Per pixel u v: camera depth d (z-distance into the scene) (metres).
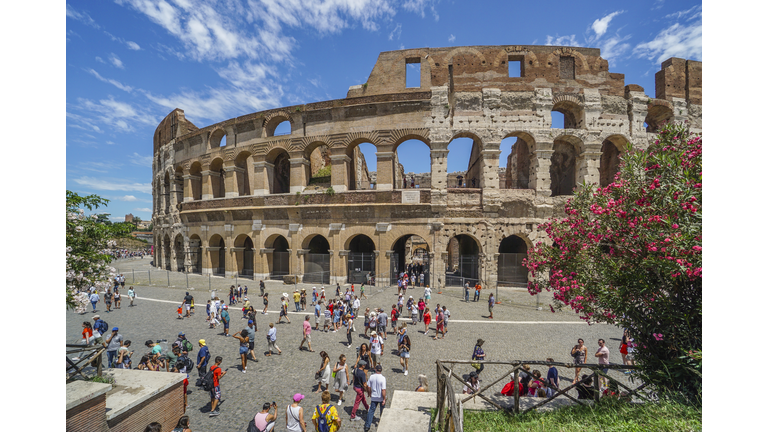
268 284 37.19
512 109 34.72
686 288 9.06
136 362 16.16
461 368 15.55
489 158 34.56
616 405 8.64
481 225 34.53
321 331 21.48
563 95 34.81
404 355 15.32
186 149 47.00
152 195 59.69
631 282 9.66
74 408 7.90
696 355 7.58
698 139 9.40
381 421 9.09
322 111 37.38
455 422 5.79
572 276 12.19
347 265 37.12
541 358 16.64
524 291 33.22
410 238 58.25
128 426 9.37
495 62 35.16
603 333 20.81
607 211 10.70
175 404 11.20
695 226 7.97
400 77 36.69
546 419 8.41
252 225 39.88
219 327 22.09
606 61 35.38
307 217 37.69
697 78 36.06
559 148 37.94
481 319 24.02
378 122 36.00
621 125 34.59
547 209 34.12
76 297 11.73
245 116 40.66
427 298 28.72
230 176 41.75
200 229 44.50
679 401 7.68
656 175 9.86
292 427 9.70
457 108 34.94
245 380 14.52
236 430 10.88
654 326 9.20
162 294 32.81
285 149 38.62
